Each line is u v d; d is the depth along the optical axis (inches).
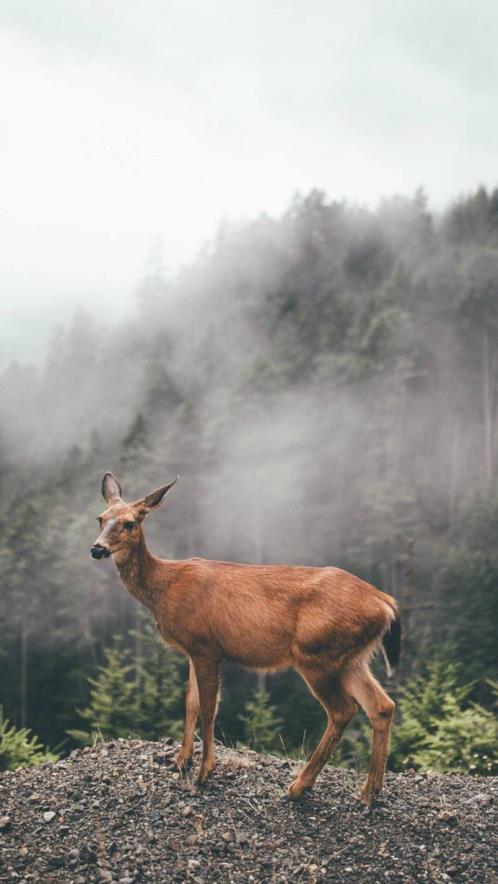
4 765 445.7
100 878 231.5
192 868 237.6
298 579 275.9
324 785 290.5
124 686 844.0
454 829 263.1
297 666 270.8
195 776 287.7
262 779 290.7
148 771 292.7
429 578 2450.8
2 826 253.6
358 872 238.4
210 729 280.5
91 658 2214.6
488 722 478.3
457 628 1691.7
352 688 272.1
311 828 259.3
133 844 247.6
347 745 670.5
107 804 269.1
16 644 2128.4
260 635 271.0
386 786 296.4
